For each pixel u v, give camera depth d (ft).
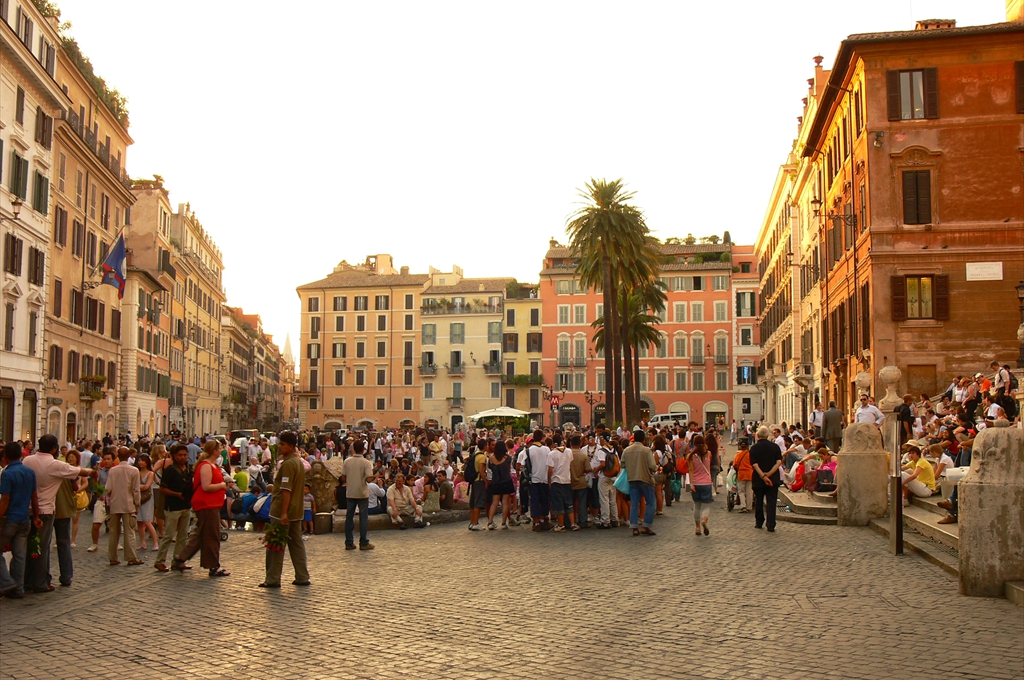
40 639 31.55
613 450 70.23
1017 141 120.06
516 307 356.79
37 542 41.04
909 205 121.90
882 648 28.78
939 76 122.31
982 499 36.94
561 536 63.36
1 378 130.31
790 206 209.77
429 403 363.97
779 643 29.76
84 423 169.99
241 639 31.19
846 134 139.95
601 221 159.22
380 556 53.47
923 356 120.16
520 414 227.40
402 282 375.25
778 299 236.22
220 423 334.65
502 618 34.32
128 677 26.53
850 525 61.77
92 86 170.91
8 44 124.98
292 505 42.16
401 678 26.17
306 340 383.86
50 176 148.56
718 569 45.37
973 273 119.85
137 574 47.16
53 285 151.74
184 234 271.28
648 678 25.82
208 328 310.65
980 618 32.73
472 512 69.41
